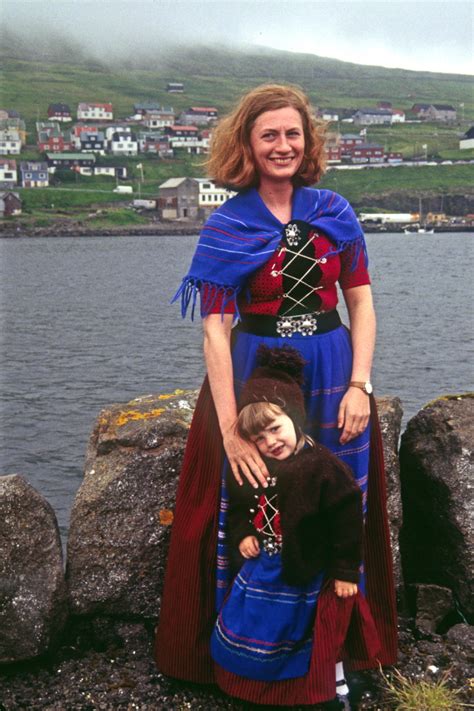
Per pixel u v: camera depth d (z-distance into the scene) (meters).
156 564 3.50
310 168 3.05
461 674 3.26
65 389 26.33
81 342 36.66
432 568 3.86
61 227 160.75
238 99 3.06
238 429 2.89
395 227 174.25
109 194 180.25
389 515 3.67
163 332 39.59
